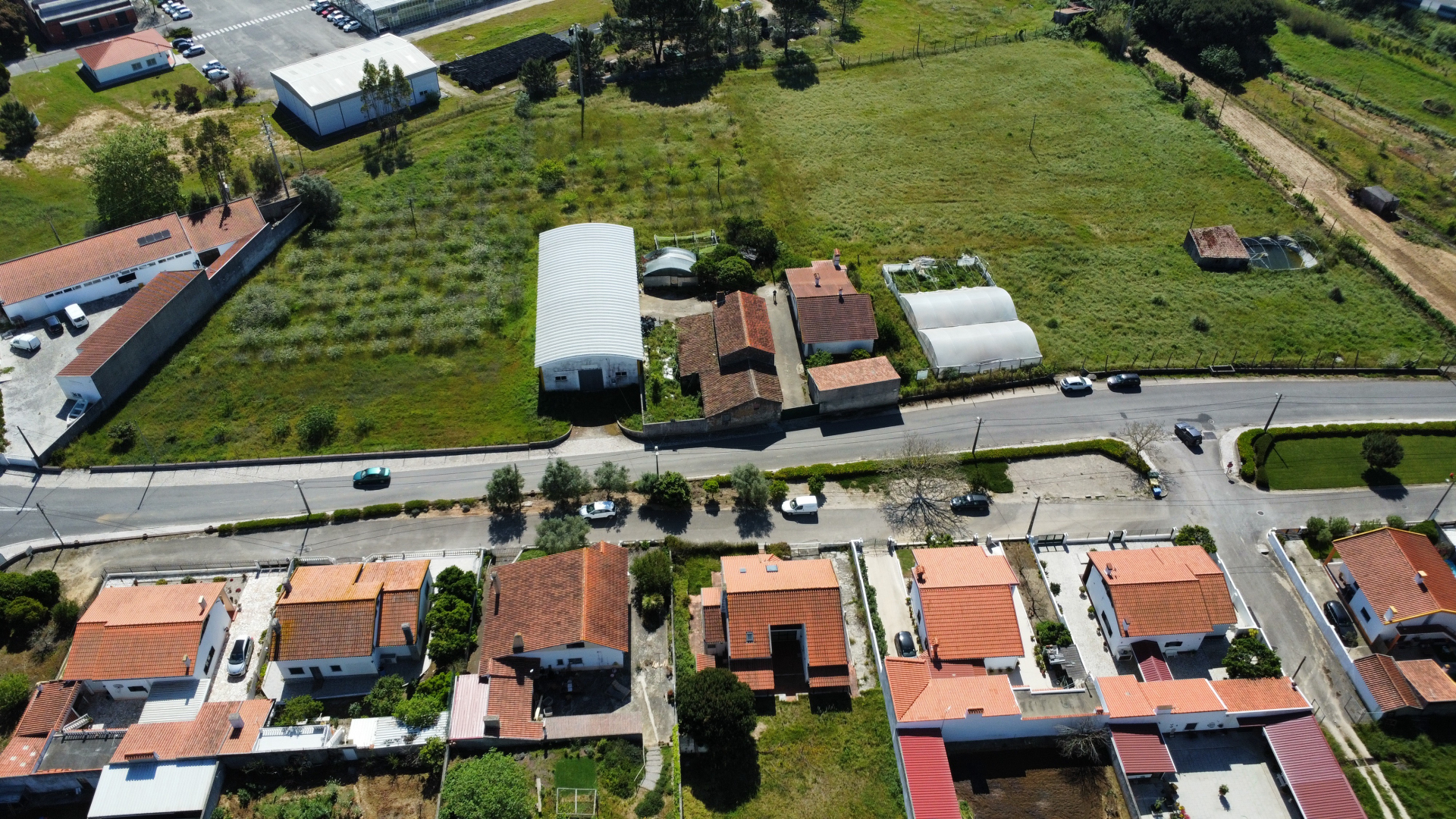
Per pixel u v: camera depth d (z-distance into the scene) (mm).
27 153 151625
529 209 143125
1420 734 80875
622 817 74375
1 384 111125
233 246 130625
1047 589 91875
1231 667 83750
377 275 128375
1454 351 122125
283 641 82312
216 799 75625
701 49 181000
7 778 75812
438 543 96812
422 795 75938
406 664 85125
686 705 77000
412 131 160375
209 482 103188
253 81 177375
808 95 176000
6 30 180375
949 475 102438
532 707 80750
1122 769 77000
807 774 78250
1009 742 80625
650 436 108750
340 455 106000
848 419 111875
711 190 149000
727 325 115938
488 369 116750
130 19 194500
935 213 146875
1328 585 93250
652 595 89188
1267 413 112688
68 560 94562
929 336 119125
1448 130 173125
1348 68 194375
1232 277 135125
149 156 133000
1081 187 153500
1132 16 199500
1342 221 147250
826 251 137875
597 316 115938
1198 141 164875
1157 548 91562
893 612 90188
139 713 82312
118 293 124750
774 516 99750
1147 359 120688
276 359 116375
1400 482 103750
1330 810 75188
